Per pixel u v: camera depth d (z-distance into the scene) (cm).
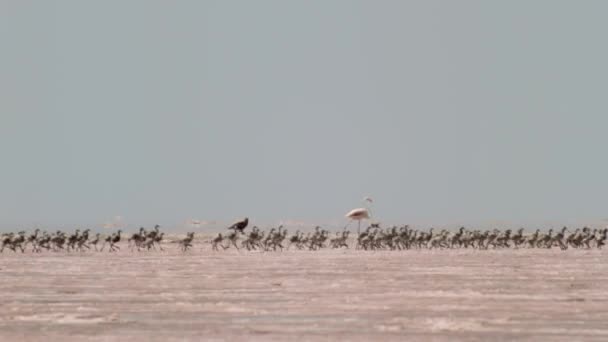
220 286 5384
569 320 3966
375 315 4144
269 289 5209
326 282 5591
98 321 4009
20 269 6725
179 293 5044
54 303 4647
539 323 3891
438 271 6366
